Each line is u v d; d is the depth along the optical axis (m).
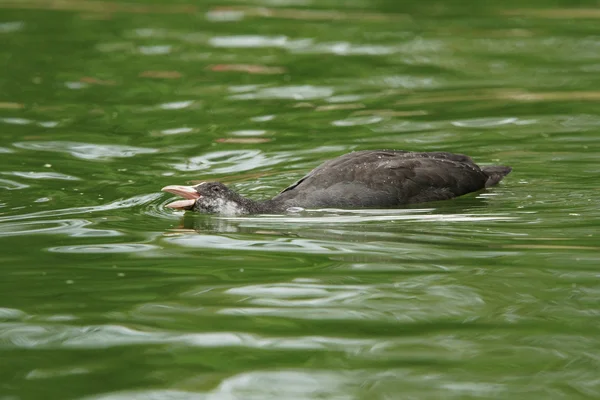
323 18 29.77
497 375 8.84
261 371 8.98
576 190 14.98
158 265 12.02
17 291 11.12
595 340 9.54
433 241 12.70
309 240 12.94
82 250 12.65
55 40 26.97
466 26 28.52
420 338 9.67
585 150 17.22
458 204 14.45
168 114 20.53
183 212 14.63
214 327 10.03
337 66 24.34
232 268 11.86
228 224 13.91
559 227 13.16
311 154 17.64
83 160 17.47
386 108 20.62
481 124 19.22
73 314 10.43
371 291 10.93
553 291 10.80
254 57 25.27
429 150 17.53
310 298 10.77
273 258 12.21
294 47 26.20
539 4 31.36
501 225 13.35
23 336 9.84
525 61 24.47
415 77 23.22
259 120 19.95
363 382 8.74
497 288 10.93
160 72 23.89
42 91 22.23
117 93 22.09
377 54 25.39
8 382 8.80
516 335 9.69
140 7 31.45
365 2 32.19
